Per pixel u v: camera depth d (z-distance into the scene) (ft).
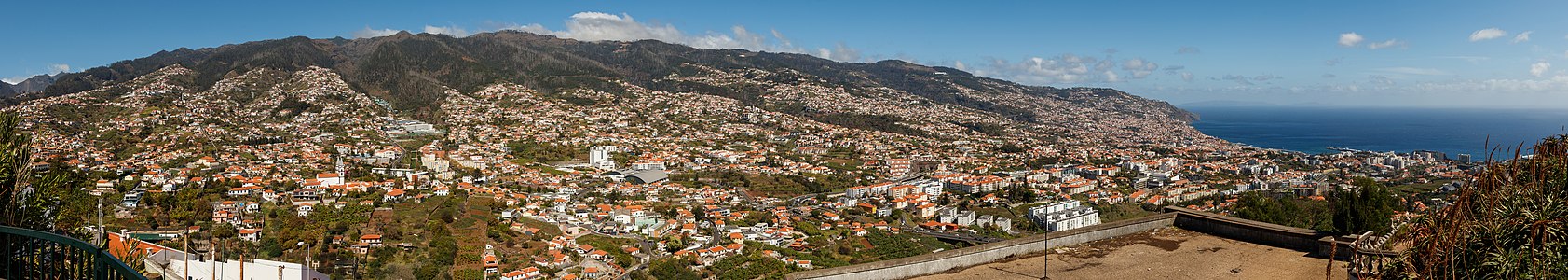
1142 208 226.38
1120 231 39.55
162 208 165.89
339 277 117.70
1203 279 31.35
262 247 133.90
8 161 32.17
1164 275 31.94
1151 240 38.42
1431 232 22.91
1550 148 24.11
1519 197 22.40
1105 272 32.63
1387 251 29.14
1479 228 22.17
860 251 159.53
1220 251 36.01
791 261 145.07
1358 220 38.99
